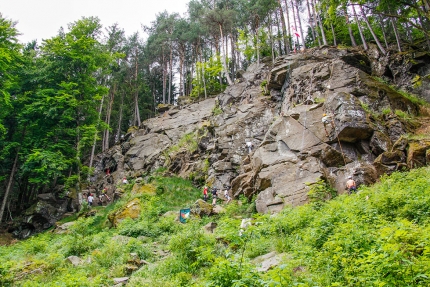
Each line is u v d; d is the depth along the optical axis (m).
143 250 11.48
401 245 5.12
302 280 5.43
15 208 31.06
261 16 39.72
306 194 14.62
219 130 26.55
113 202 25.25
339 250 6.37
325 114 17.02
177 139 32.03
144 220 17.38
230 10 38.44
